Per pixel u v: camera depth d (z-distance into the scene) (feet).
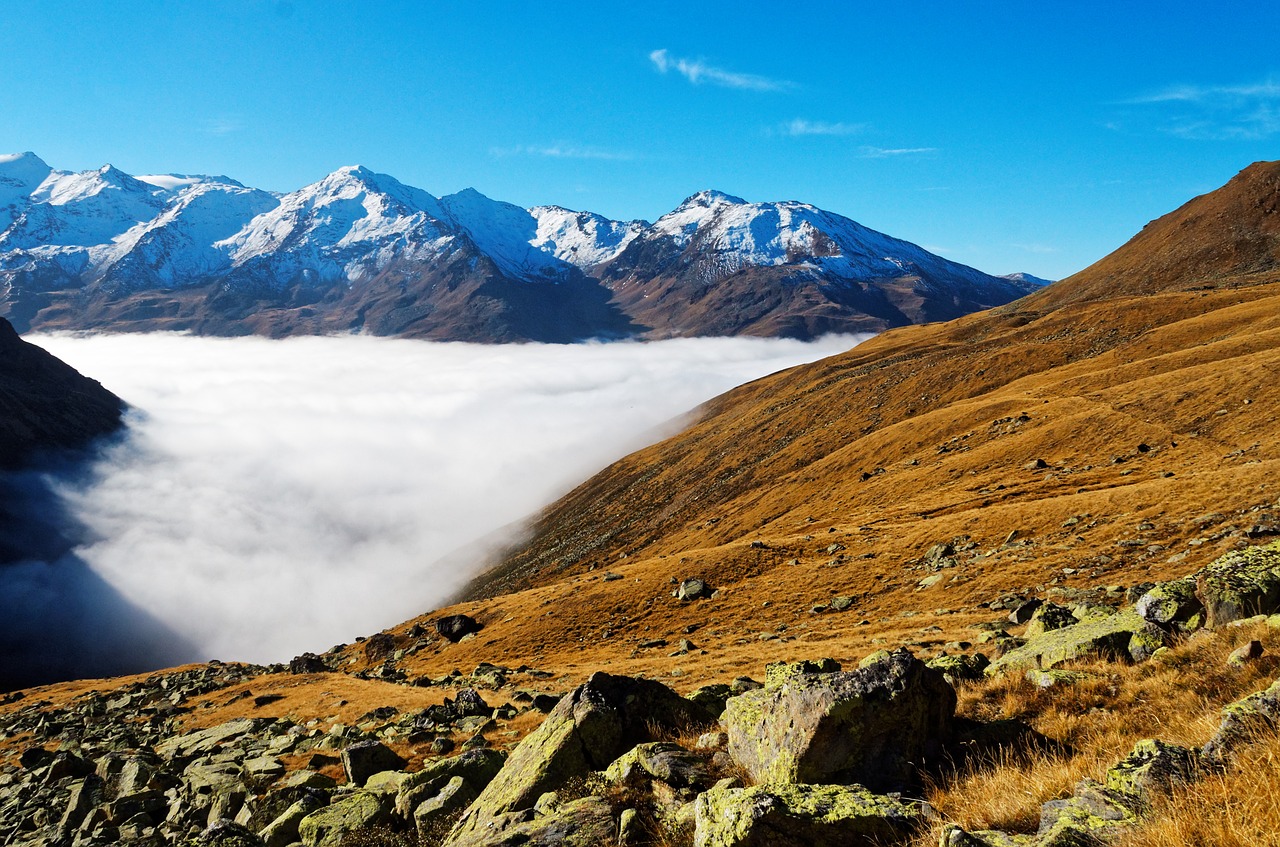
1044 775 27.35
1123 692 37.93
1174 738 28.02
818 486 428.15
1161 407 292.81
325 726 130.62
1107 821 20.70
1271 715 22.68
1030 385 458.09
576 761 40.96
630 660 193.98
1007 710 40.63
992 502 264.11
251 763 94.84
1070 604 132.16
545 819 33.19
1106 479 250.57
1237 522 154.92
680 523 542.57
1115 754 27.84
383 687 184.24
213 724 161.99
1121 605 127.13
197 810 81.61
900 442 422.00
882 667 34.22
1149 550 159.22
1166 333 458.50
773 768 31.91
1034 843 20.56
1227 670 34.96
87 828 84.07
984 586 177.06
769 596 238.27
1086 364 469.57
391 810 53.83
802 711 32.91
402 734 103.50
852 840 23.43
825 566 248.32
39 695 289.53
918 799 25.88
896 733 31.91
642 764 35.76
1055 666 48.11
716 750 38.14
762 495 471.21
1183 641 44.21
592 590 306.55
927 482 331.36
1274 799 18.07
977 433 373.40
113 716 207.21
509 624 303.27
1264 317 421.59
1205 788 20.35
